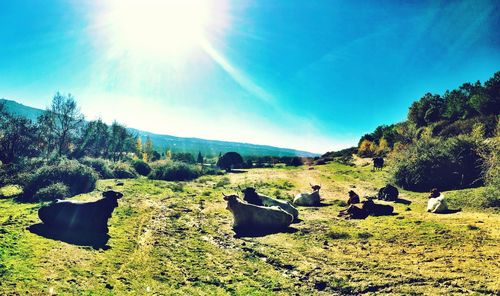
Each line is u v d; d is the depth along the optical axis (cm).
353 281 953
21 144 4541
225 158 5962
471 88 7112
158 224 1594
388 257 1138
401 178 2920
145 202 2134
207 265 1087
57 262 923
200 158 8450
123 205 1952
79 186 2392
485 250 1116
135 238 1309
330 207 2244
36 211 1567
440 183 2684
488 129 3850
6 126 4516
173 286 891
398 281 929
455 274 941
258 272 1052
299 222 1786
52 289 744
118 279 882
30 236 1136
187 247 1270
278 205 1900
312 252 1240
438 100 7288
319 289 930
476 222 1488
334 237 1430
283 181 3675
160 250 1191
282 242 1391
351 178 3756
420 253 1148
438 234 1341
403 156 3109
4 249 961
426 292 850
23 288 735
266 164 6806
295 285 953
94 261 985
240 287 922
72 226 1289
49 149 5200
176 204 2156
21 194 2194
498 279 883
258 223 1623
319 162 6247
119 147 7081
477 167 2591
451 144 2772
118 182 2984
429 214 1780
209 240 1411
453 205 1959
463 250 1136
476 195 2036
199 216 1869
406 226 1512
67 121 5206
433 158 2769
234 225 1652
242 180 3828
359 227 1593
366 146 6506
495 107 5203
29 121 4753
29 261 897
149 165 4862
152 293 826
